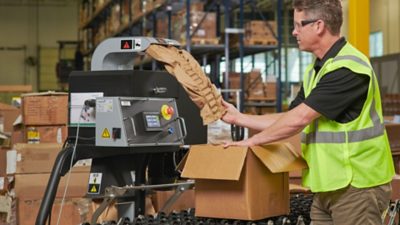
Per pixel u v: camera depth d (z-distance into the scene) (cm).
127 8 1303
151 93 358
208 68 1343
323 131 294
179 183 386
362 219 291
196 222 329
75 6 2272
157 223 336
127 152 360
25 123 636
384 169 296
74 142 365
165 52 352
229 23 1148
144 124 347
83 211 587
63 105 638
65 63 2025
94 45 1719
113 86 350
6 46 2236
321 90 286
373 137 291
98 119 345
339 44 296
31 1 2252
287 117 294
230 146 318
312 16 293
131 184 382
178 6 1119
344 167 289
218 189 327
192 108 384
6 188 612
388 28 1614
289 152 334
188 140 382
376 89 296
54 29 2262
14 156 612
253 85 1097
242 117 338
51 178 351
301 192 454
